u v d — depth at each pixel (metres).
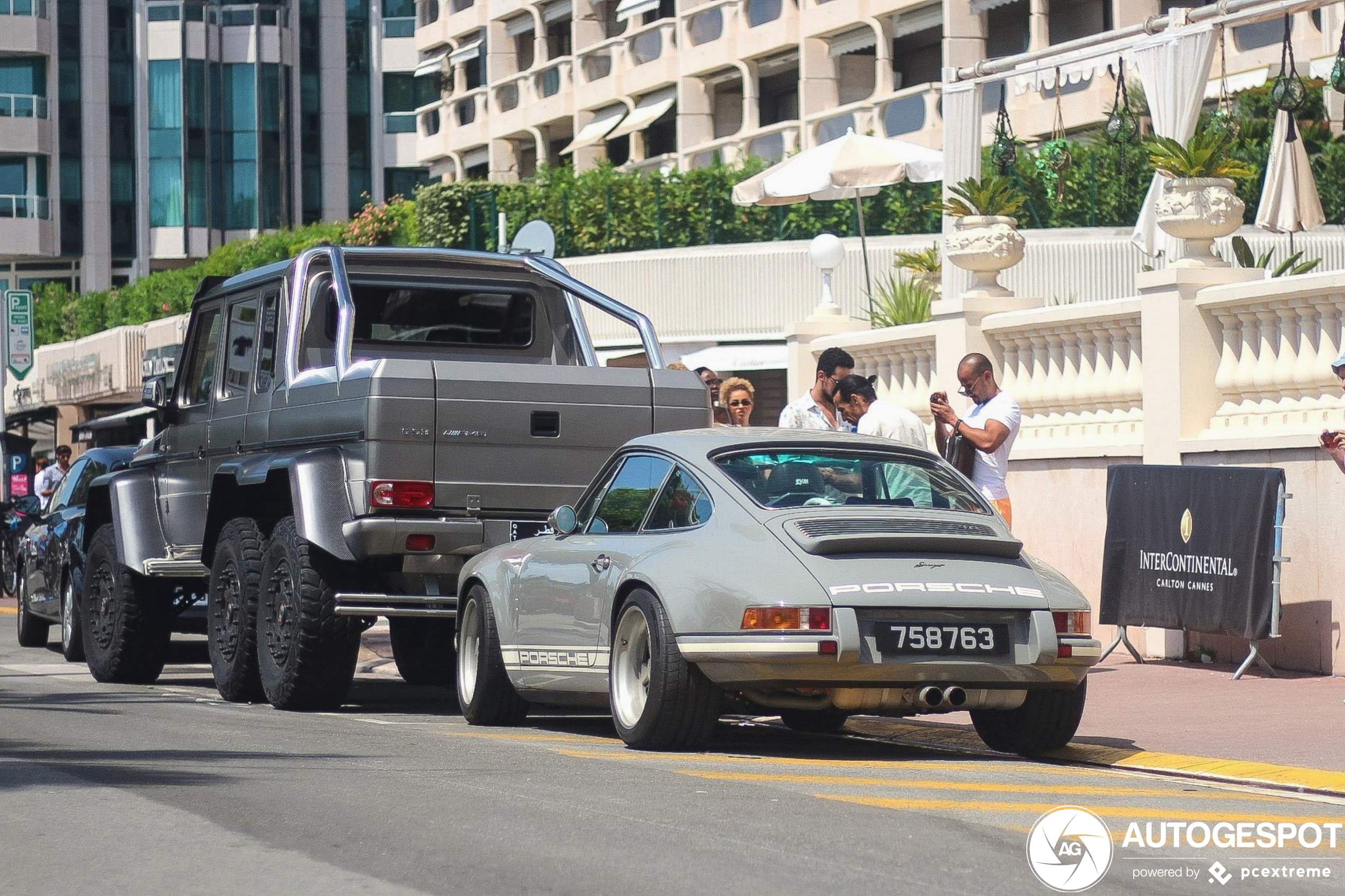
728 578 12.11
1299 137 25.27
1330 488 16.97
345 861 8.38
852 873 8.27
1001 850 8.98
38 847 8.72
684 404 15.95
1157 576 18.03
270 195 97.69
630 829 9.23
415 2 84.31
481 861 8.38
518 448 15.40
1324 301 17.22
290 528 15.94
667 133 66.94
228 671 16.86
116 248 96.69
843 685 11.97
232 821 9.41
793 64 59.78
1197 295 18.47
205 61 96.88
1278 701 15.40
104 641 19.73
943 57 55.00
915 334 22.97
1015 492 21.08
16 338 49.53
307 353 17.38
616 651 13.00
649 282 44.81
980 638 12.16
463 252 17.72
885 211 43.47
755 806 10.07
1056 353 20.97
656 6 64.25
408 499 15.07
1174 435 18.50
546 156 72.62
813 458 13.08
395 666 22.06
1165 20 23.41
